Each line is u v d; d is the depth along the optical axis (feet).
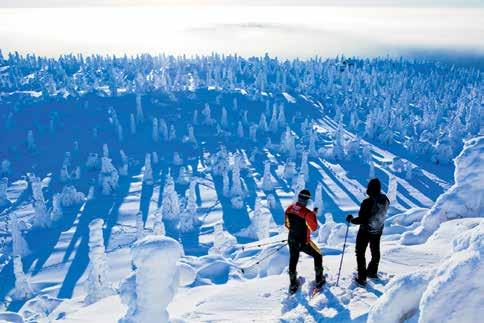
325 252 39.52
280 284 29.25
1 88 554.46
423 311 15.53
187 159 369.91
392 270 28.58
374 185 26.27
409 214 54.34
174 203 231.91
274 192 285.02
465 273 14.74
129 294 22.45
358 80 652.07
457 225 35.96
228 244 150.61
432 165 347.97
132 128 431.43
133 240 204.54
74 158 379.96
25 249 191.72
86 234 218.79
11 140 416.46
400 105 545.44
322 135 438.81
